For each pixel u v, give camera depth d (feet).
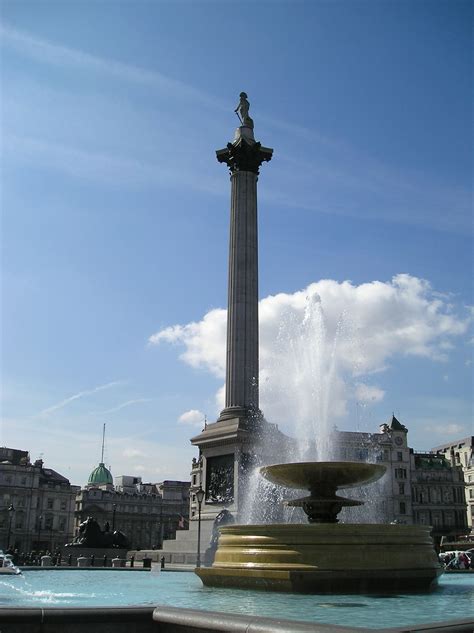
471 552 126.93
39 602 43.06
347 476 61.05
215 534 113.39
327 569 48.49
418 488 371.76
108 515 441.27
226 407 129.90
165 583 69.05
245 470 118.32
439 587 57.82
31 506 400.88
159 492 486.79
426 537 54.44
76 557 157.79
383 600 43.83
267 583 49.80
